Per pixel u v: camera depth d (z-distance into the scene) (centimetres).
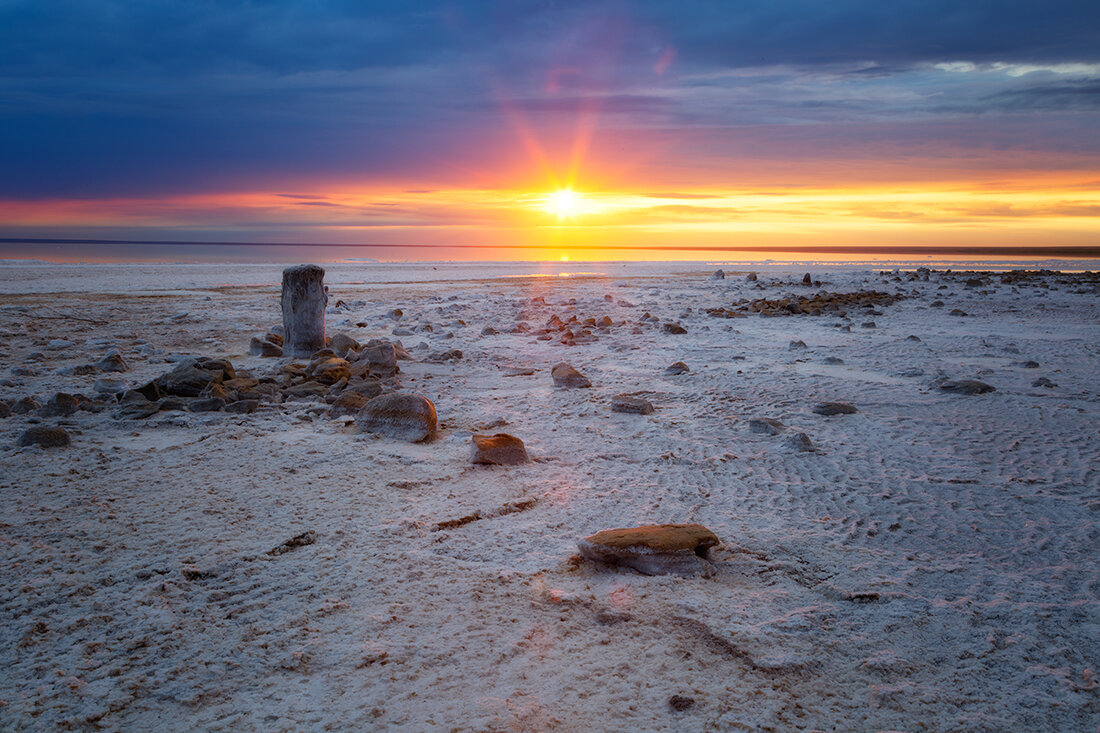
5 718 252
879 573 380
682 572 372
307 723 252
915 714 263
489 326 1443
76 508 446
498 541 417
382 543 407
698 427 696
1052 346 1254
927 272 3173
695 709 262
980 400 820
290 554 390
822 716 261
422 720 254
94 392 791
